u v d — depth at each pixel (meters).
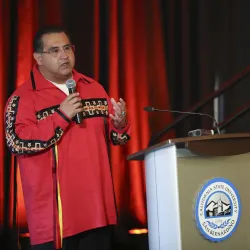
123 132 6.11
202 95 10.91
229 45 11.12
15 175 9.03
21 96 5.86
